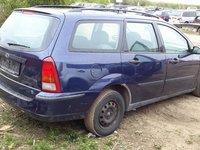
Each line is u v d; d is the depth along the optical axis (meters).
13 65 4.59
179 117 5.93
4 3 13.62
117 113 5.00
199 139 5.07
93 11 4.86
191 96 7.17
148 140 4.88
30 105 4.28
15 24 4.89
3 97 4.79
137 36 5.25
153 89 5.59
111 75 4.70
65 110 4.30
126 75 4.94
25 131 4.80
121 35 4.96
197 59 6.67
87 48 4.49
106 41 4.74
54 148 4.39
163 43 5.76
